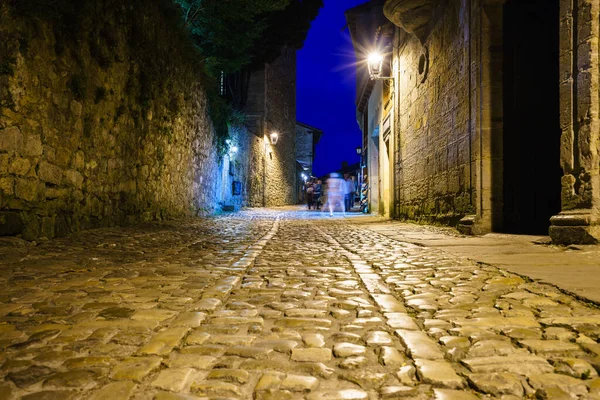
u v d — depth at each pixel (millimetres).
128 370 1863
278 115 33188
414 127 11516
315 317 2660
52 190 6164
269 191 30109
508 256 4652
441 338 2213
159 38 10227
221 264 4625
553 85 7492
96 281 3695
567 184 5328
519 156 7449
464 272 3930
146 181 9781
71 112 6645
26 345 2168
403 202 12797
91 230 7215
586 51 5074
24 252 4938
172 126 11453
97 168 7539
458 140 8352
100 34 7469
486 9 7414
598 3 5027
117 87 8227
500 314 2596
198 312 2748
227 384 1751
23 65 5410
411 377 1808
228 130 19203
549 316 2514
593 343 2076
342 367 1915
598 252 4617
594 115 5023
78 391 1688
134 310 2795
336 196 21344
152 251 5648
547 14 7492
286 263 4789
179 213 12320
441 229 8656
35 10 5590
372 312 2760
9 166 5234
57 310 2799
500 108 7418
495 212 7391
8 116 5207
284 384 1749
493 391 1662
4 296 3148
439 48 9453
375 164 19891
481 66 7426
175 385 1737
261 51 22688
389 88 15039
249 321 2580
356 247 6254
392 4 9992
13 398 1635
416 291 3270
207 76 14984
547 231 7238
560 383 1702
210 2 13117
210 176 16234
